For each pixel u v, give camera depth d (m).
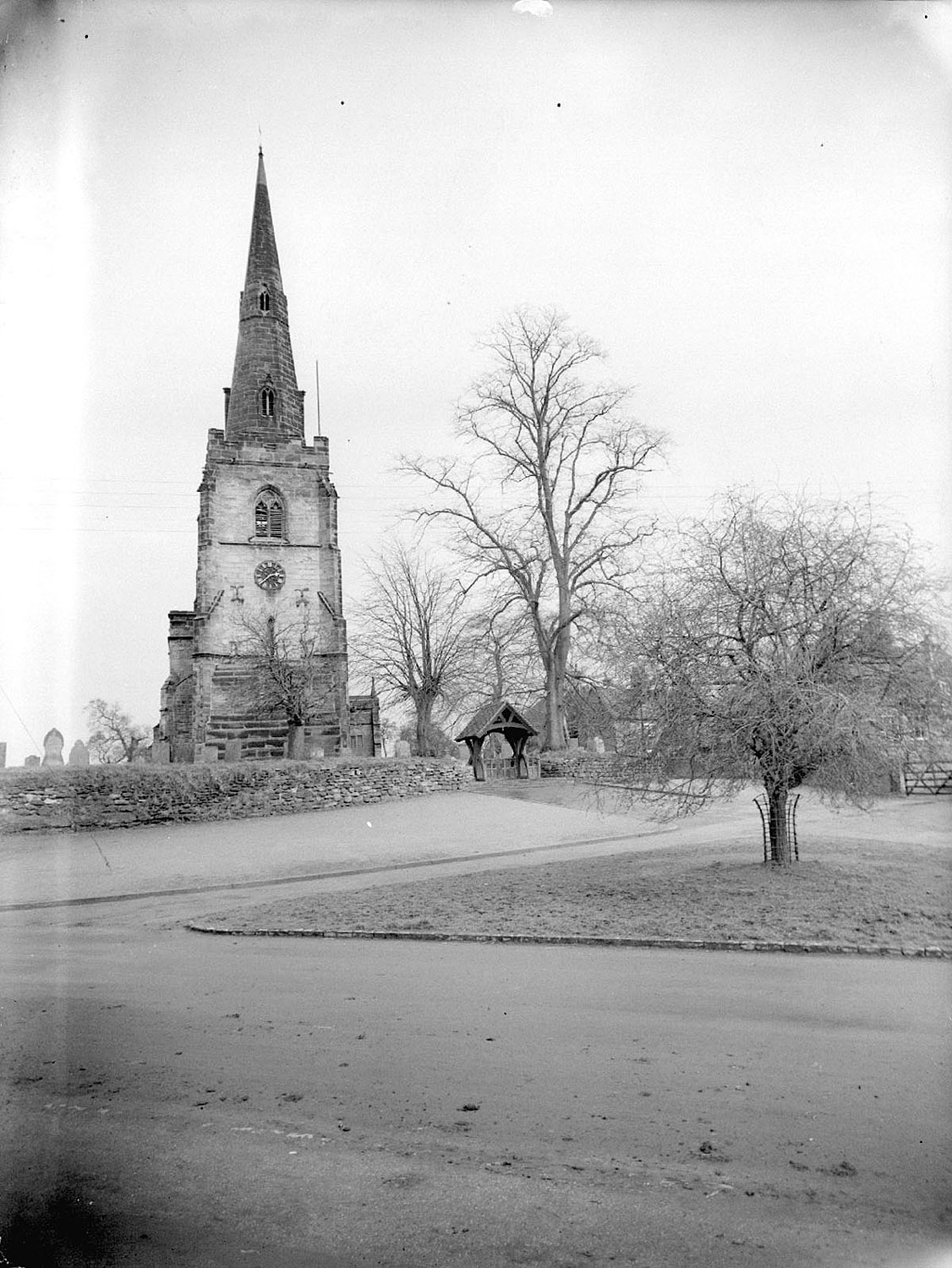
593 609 39.00
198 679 46.47
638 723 15.77
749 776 15.16
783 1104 6.80
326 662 48.00
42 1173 5.96
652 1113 6.74
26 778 26.52
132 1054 8.12
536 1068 7.68
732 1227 5.26
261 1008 9.59
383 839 24.27
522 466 43.38
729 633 15.15
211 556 48.09
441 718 47.56
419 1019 9.08
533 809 29.30
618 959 11.45
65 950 13.05
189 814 28.91
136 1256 5.07
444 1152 6.23
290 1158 6.18
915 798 23.45
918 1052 7.74
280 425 51.69
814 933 11.99
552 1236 5.23
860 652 14.42
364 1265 4.96
